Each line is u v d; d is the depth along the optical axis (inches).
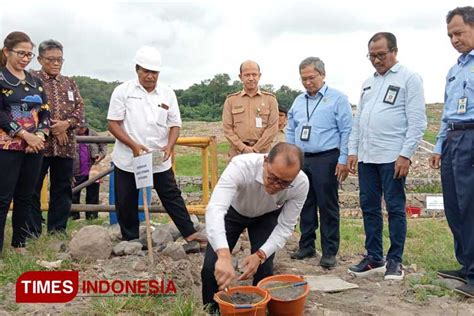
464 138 179.8
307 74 220.8
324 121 220.2
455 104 184.2
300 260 233.6
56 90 228.2
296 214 152.3
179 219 215.5
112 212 289.1
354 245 287.1
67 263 184.7
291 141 234.2
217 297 139.6
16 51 191.8
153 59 203.8
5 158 190.7
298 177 146.3
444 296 183.0
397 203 199.6
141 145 205.6
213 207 141.6
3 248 203.3
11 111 193.0
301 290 147.8
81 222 319.9
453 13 181.8
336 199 223.1
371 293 189.0
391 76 200.4
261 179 145.2
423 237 345.7
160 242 217.8
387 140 198.5
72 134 232.7
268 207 157.6
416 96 194.1
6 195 192.7
